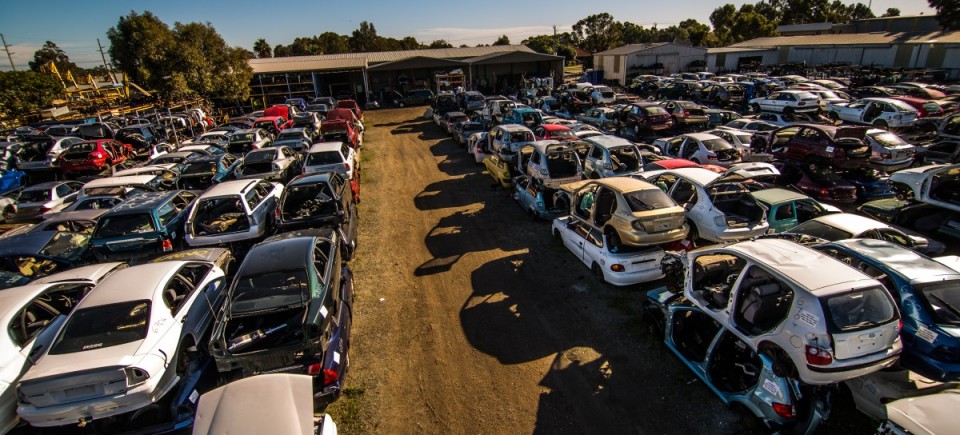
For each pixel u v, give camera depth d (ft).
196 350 22.44
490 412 19.93
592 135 58.59
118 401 18.08
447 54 164.04
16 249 30.99
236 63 117.80
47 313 23.18
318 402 20.75
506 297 29.12
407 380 22.20
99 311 20.06
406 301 29.27
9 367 19.69
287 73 134.51
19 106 107.96
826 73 141.18
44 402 17.71
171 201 35.78
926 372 18.90
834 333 15.79
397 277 32.50
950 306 19.04
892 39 146.20
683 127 70.08
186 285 23.94
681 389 20.48
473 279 31.63
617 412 19.49
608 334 24.77
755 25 250.37
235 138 62.64
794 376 16.96
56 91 121.90
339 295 24.43
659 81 127.44
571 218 34.91
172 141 85.76
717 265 23.36
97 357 18.25
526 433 18.72
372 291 30.66
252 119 91.04
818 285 16.78
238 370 19.98
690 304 21.81
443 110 95.61
